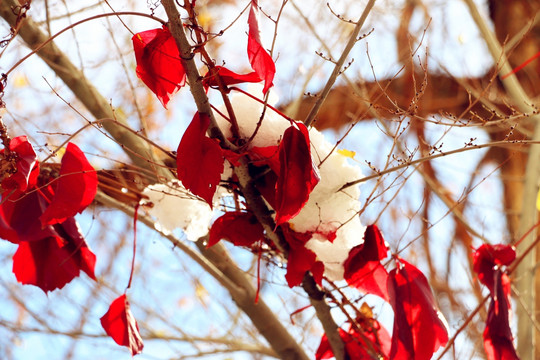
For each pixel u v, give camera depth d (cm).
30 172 167
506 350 177
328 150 173
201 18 228
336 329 182
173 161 210
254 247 181
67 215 169
